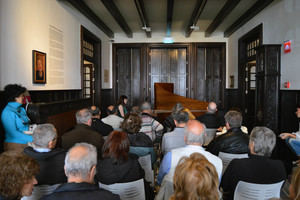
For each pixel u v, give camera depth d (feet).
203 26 31.65
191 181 3.60
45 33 16.83
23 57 14.14
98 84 30.53
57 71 18.90
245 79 28.60
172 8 22.86
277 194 6.08
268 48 18.44
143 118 11.74
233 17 27.35
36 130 6.36
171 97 20.93
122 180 5.87
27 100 12.11
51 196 4.02
